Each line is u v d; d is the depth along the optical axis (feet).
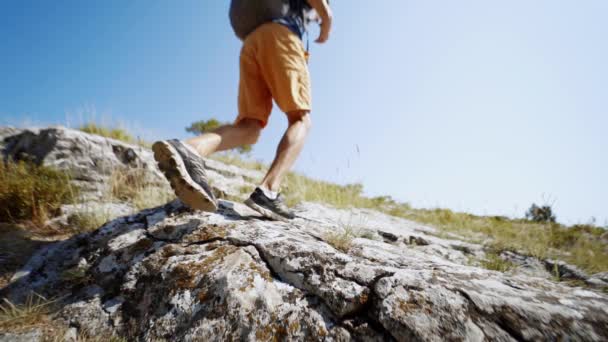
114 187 11.10
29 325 3.94
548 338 2.82
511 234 12.91
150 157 13.41
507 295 3.34
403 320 3.05
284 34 6.19
